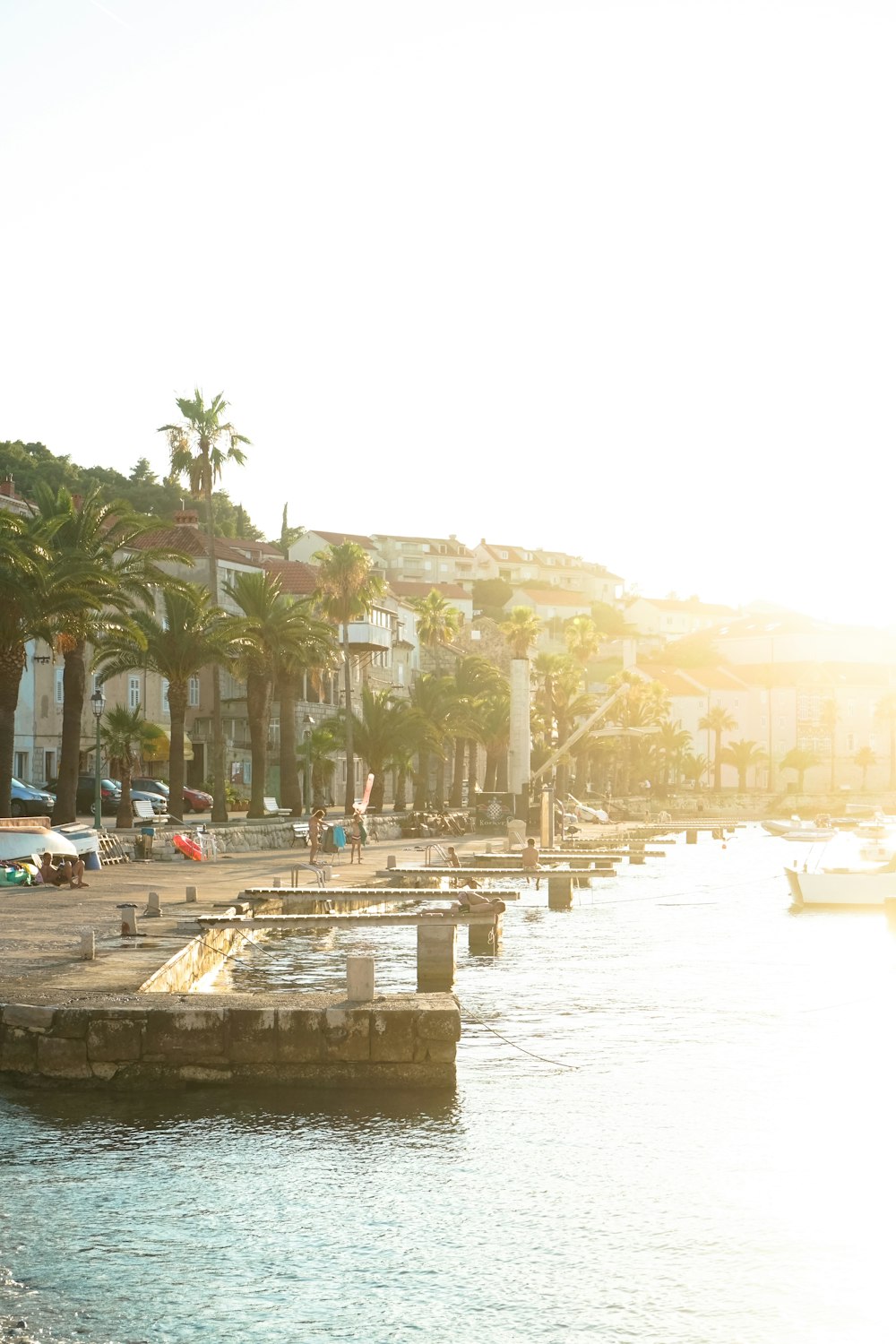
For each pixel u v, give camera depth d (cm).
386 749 8112
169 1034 1752
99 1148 1530
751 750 17875
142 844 4825
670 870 6900
